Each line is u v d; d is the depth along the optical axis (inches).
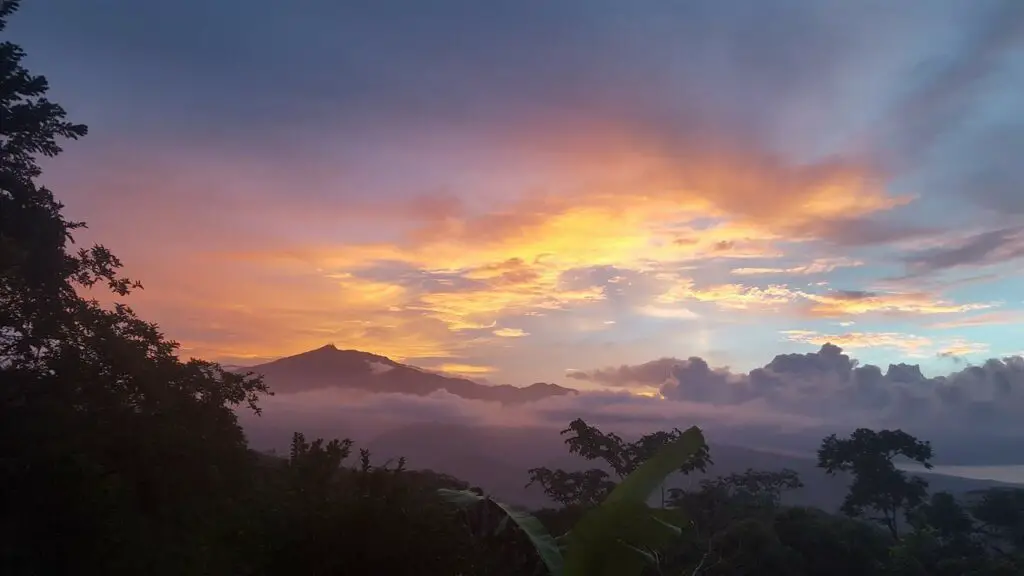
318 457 242.1
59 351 545.0
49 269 673.6
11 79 701.9
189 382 609.3
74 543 446.3
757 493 1263.5
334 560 214.4
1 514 446.0
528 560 259.4
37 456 452.8
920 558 1006.4
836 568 957.8
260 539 222.1
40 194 740.0
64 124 751.1
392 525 221.8
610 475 876.6
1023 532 1151.0
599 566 195.9
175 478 511.8
